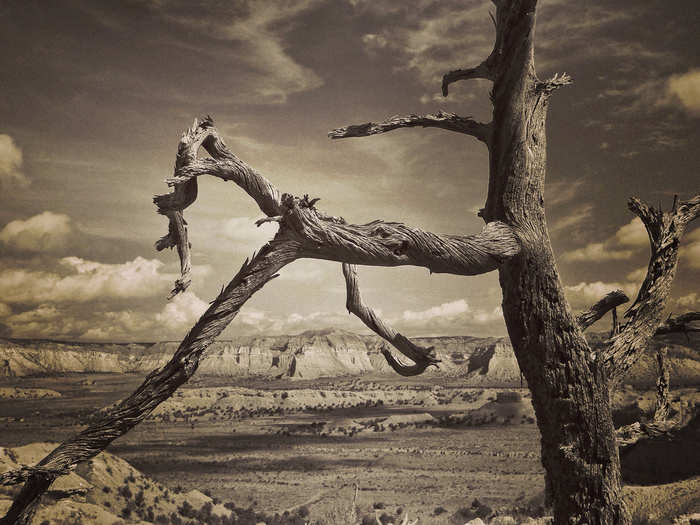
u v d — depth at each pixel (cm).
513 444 8306
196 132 295
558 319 310
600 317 348
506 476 5688
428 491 4928
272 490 5416
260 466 7200
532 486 4959
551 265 309
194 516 3397
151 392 244
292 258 262
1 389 19238
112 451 8750
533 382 320
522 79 308
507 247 297
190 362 248
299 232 253
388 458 7431
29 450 2167
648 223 356
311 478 6119
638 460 1944
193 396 16625
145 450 8906
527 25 294
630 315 339
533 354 315
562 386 310
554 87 310
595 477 305
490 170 325
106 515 1858
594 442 308
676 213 352
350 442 9569
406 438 9762
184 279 308
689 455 1811
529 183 309
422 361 311
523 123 311
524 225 307
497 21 309
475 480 5509
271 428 11950
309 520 3753
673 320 338
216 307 253
